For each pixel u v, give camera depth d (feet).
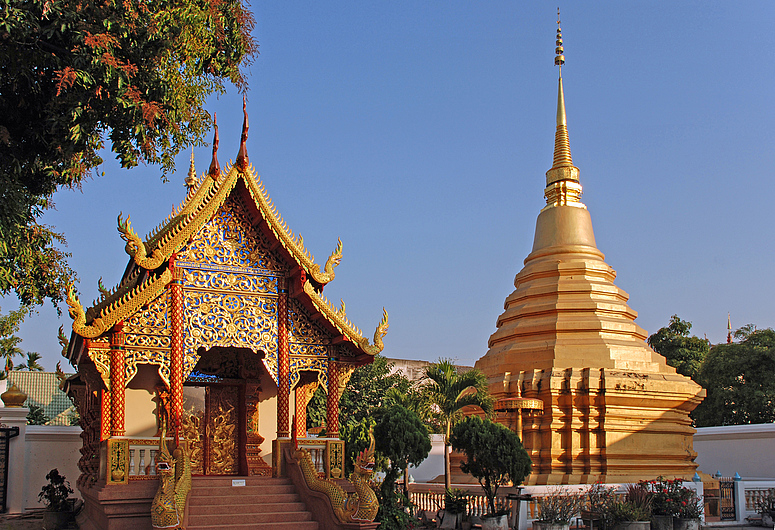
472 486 86.58
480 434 69.62
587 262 115.75
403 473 81.82
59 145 51.70
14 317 101.55
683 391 103.65
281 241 62.28
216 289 61.52
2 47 46.62
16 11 44.09
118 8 49.39
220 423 70.85
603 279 116.78
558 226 121.19
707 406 158.30
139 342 58.29
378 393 129.90
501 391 105.09
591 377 99.96
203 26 57.47
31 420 160.04
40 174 57.57
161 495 48.83
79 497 91.66
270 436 71.77
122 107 50.90
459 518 72.79
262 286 63.10
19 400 91.56
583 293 112.57
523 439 100.32
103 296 62.90
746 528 84.28
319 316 63.77
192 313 60.44
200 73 61.36
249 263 63.05
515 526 69.10
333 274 63.46
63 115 49.80
